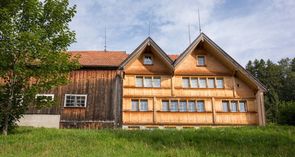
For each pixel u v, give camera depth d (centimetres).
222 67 3897
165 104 3716
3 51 2153
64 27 2383
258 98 3734
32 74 2219
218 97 3781
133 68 3791
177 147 1831
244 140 2070
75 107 3541
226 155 1683
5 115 2205
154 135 2150
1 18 2177
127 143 1931
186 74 3831
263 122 3644
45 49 2206
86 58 3862
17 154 1645
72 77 3662
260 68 9606
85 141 1962
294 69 11169
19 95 2244
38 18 2309
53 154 1636
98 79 3678
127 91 3694
